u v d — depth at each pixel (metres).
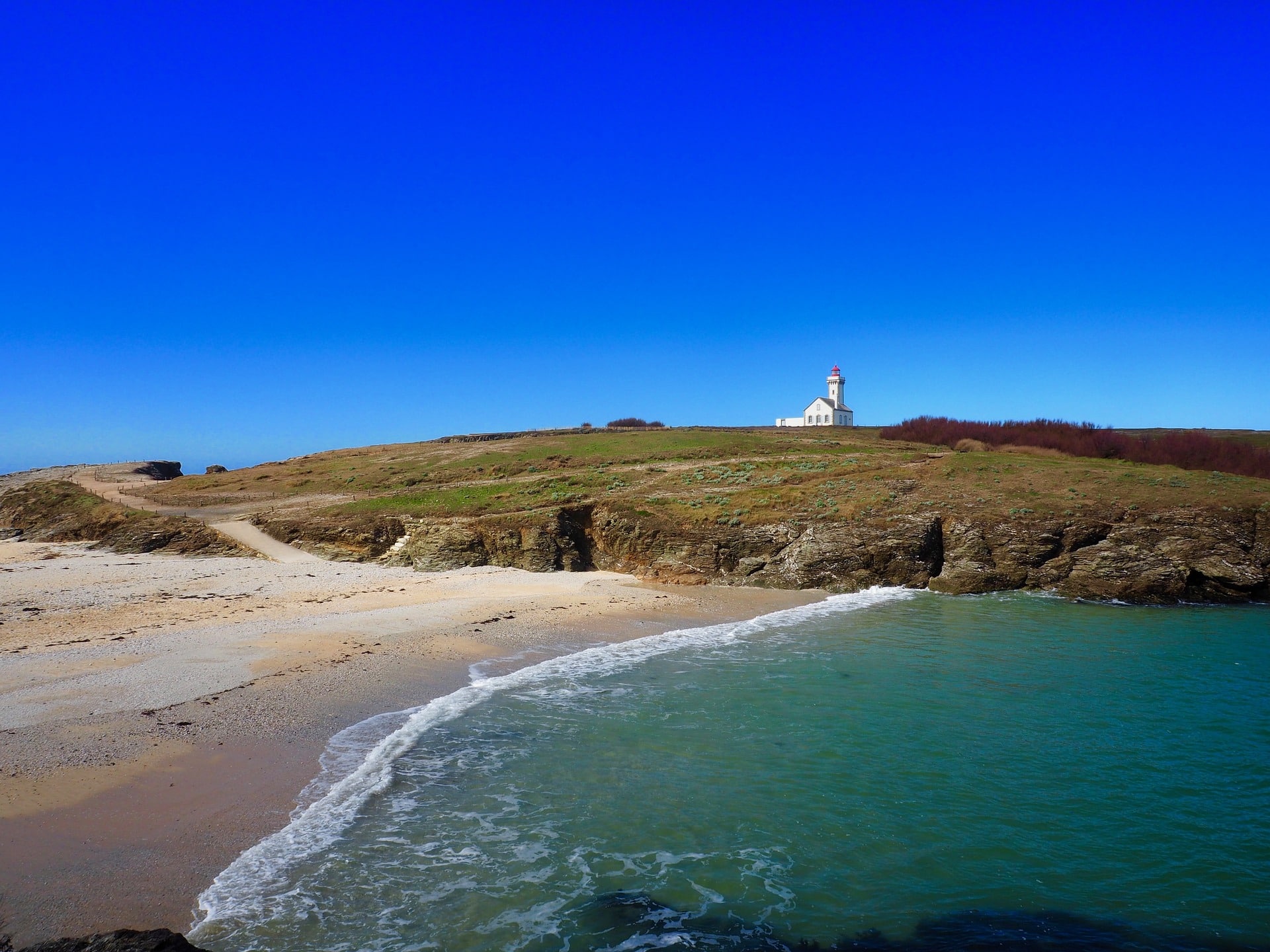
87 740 14.90
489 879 11.53
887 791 14.72
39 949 8.76
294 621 26.22
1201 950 10.39
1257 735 17.72
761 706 19.34
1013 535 36.84
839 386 105.81
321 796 13.72
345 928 10.22
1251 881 11.98
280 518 45.84
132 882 10.77
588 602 31.95
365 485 56.56
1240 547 34.56
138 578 34.44
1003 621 29.77
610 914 10.79
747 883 11.71
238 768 14.47
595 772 15.30
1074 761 16.20
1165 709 19.41
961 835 13.20
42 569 36.75
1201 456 51.53
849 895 11.48
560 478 51.28
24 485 62.38
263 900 10.68
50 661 20.03
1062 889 11.73
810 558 37.00
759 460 53.78
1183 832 13.39
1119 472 43.06
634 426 94.12
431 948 9.90
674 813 13.74
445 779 14.74
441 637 25.11
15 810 12.20
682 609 31.83
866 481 44.66
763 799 14.31
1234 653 24.97
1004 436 61.38
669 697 20.00
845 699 20.02
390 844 12.37
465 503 45.44
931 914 11.07
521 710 18.73
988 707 19.52
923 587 36.97
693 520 40.28
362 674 20.67
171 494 58.31
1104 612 31.77
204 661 20.67
